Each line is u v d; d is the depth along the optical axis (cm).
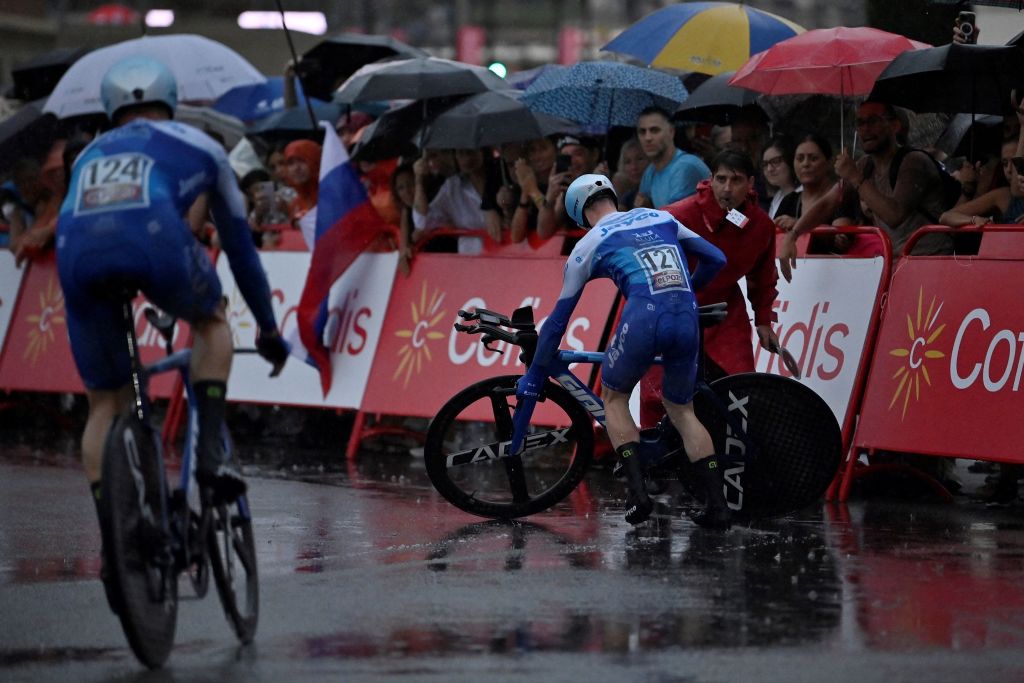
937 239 1805
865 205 1862
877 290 1798
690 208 1677
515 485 1644
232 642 1085
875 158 1883
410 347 2211
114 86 1062
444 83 2130
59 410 2828
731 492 1603
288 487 1911
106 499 944
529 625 1117
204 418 1039
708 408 1600
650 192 1988
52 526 1631
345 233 2241
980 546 1449
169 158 1030
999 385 1661
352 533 1552
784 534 1521
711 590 1239
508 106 2036
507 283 2120
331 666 1003
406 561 1388
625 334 1497
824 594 1221
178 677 982
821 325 1844
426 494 1848
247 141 2639
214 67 2555
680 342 1492
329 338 2316
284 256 2430
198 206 1831
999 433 1647
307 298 2258
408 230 2223
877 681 959
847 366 1806
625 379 1515
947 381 1708
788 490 1598
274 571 1343
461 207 2189
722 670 984
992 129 1923
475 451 1642
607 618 1136
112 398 1080
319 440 2419
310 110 2464
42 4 5453
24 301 2778
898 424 1742
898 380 1756
